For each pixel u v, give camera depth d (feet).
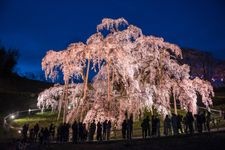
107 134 87.15
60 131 90.22
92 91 116.47
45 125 129.80
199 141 70.74
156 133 91.25
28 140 92.48
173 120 85.71
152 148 69.10
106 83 115.55
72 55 102.94
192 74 224.94
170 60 125.49
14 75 253.44
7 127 117.08
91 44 103.04
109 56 104.78
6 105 175.52
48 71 105.81
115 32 112.27
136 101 108.27
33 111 171.32
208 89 126.00
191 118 83.82
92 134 87.92
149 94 111.75
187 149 65.77
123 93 114.73
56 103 121.90
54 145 82.28
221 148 63.98
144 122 84.99
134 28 113.91
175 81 123.34
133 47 115.55
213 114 135.85
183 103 123.65
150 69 120.57
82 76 107.86
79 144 80.94
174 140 74.08
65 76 104.12
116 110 107.24
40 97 120.57
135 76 120.98
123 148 71.41
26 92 207.82
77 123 92.99
